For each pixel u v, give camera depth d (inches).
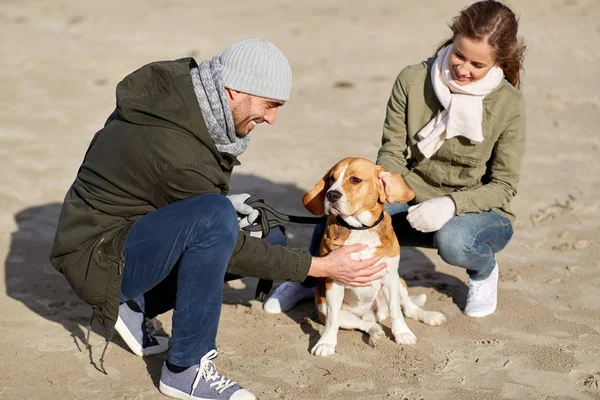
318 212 185.2
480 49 175.5
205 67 161.2
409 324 200.2
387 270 186.5
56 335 194.4
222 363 179.9
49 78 483.2
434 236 197.9
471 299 204.8
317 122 399.5
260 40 163.5
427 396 164.4
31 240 258.1
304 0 767.1
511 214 204.1
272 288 227.0
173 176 156.3
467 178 198.5
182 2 756.6
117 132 160.2
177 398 164.4
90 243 162.9
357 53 553.3
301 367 178.4
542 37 585.3
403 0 760.3
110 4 742.5
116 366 179.5
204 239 156.3
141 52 548.4
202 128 157.5
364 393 166.1
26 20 664.4
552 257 241.9
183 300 158.2
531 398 163.2
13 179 313.9
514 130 193.0
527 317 201.6
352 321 195.2
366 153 349.1
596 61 517.0
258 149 357.1
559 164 332.2
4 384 170.4
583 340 188.4
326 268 171.9
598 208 283.4
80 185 165.0
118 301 161.3
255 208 182.9
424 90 196.4
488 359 180.2
